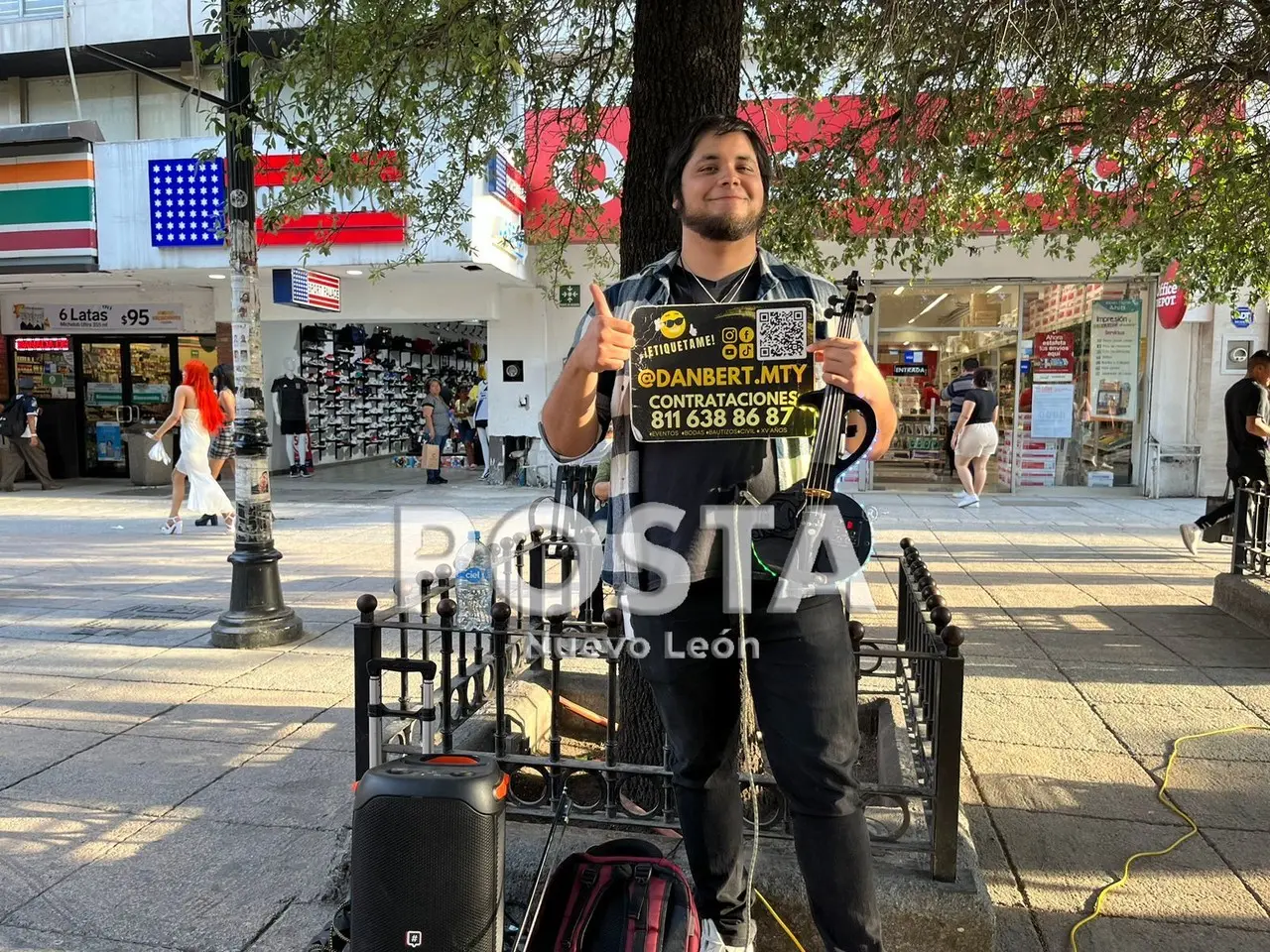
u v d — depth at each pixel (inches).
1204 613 247.0
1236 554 251.4
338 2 150.9
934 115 210.1
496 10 149.4
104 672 197.5
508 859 100.4
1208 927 104.5
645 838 104.6
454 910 77.2
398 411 776.3
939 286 522.6
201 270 477.1
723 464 75.8
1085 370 520.7
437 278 523.2
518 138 220.8
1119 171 234.1
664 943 80.0
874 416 72.2
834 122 314.0
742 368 73.7
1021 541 363.3
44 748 154.9
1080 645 216.5
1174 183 233.0
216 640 216.7
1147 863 119.0
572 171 237.6
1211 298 272.5
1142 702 177.8
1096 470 526.6
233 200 217.2
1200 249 266.7
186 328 605.9
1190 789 140.0
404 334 784.9
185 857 118.3
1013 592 272.1
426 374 823.7
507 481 565.6
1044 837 125.7
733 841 84.5
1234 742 158.1
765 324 73.1
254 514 221.3
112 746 155.9
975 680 190.7
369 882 78.4
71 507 483.2
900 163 205.5
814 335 72.9
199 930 102.1
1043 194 242.5
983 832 127.0
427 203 223.8
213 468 396.2
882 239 236.2
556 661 107.5
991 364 533.0
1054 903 109.7
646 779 124.0
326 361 674.8
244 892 110.0
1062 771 146.8
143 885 111.4
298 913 105.5
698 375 74.3
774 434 73.8
